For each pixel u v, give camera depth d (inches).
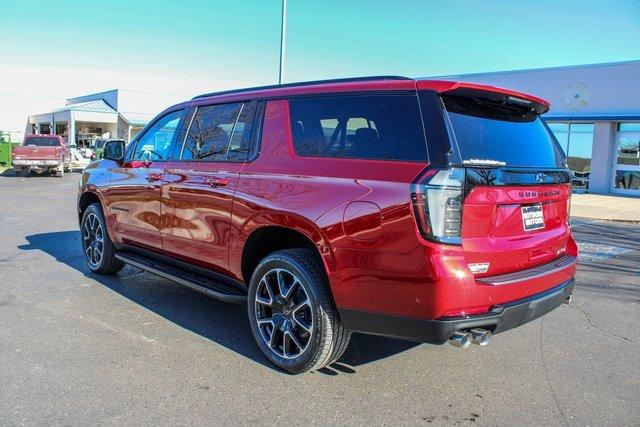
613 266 315.0
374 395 143.1
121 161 233.6
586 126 861.8
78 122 1663.4
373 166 137.1
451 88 133.9
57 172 989.2
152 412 130.2
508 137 149.6
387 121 139.8
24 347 167.2
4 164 1245.7
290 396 140.8
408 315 128.6
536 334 194.4
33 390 139.2
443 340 126.6
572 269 160.6
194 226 185.0
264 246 169.5
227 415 130.0
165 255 206.7
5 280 245.0
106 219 241.1
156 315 201.8
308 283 145.8
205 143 191.0
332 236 138.7
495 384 151.9
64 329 184.1
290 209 148.8
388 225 129.1
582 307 229.0
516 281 135.3
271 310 162.7
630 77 806.5
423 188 124.5
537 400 142.6
